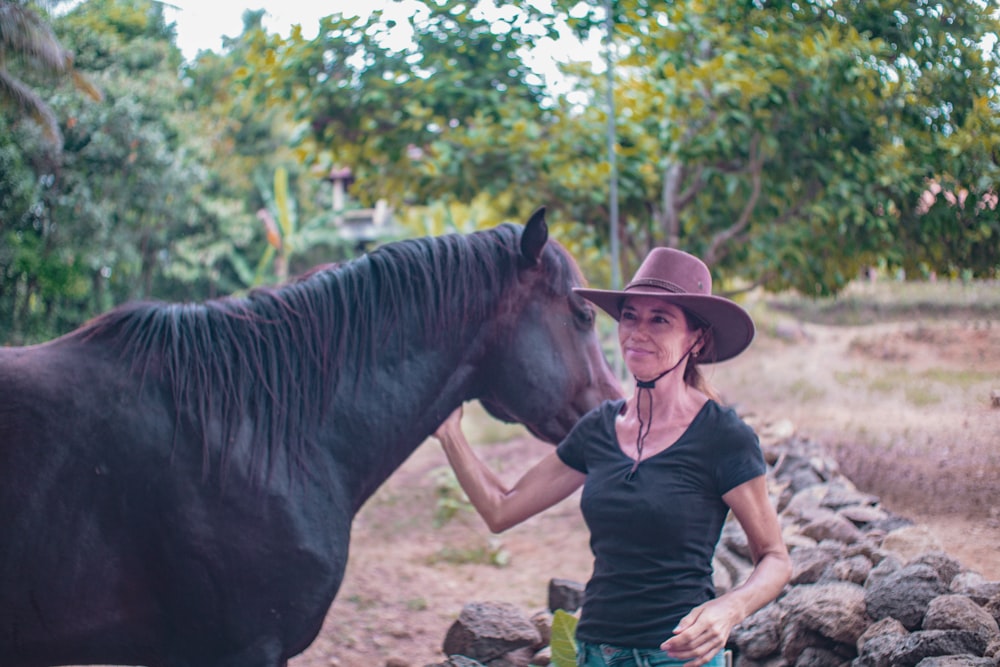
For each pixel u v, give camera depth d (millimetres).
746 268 6730
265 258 18859
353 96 5930
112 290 14633
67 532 1834
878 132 4637
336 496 2113
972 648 2146
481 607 3102
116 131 11766
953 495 3301
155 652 2004
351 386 2166
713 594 1839
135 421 1907
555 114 6426
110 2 11023
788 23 4680
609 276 8047
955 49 3660
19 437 1818
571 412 2443
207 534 1911
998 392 3250
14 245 11102
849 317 5332
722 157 5816
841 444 4496
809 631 2578
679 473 1808
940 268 4016
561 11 5172
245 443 1990
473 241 2363
